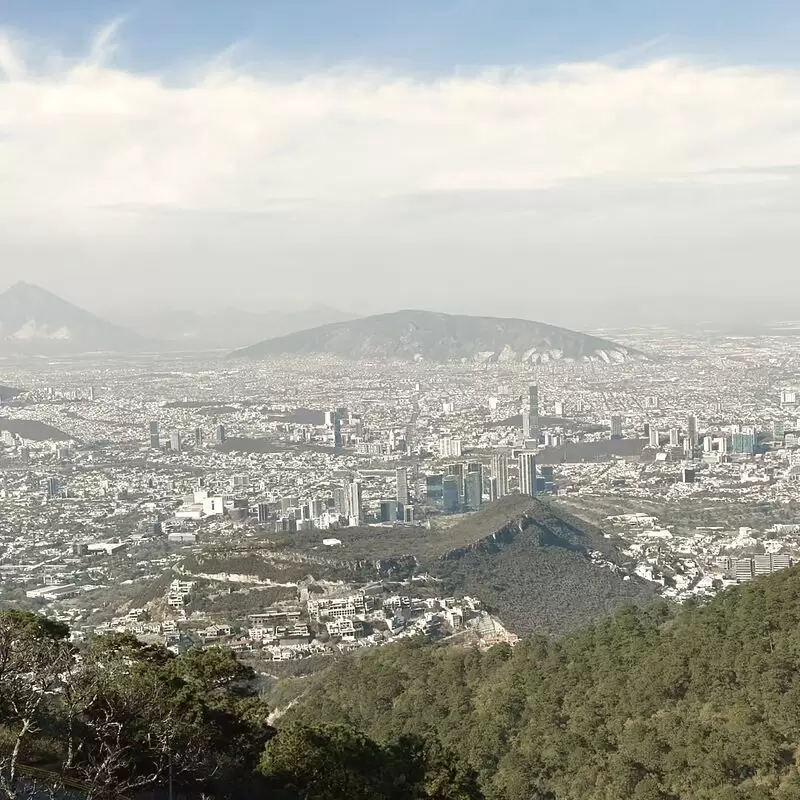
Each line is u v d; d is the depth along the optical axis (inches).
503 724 5388.8
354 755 3774.6
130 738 3297.2
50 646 3449.8
